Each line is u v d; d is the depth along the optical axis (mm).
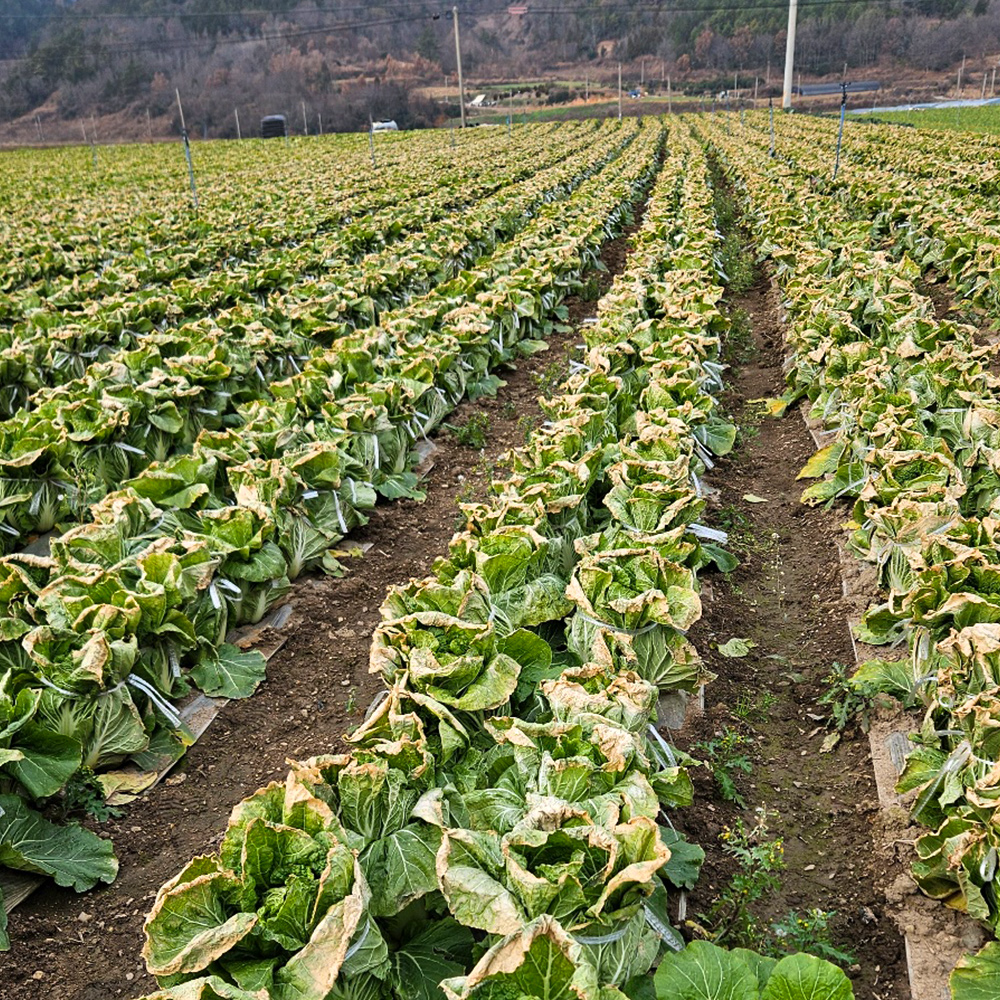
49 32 142750
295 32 137125
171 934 3783
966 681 5332
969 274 15578
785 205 23453
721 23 136875
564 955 3418
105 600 6445
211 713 7062
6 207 34938
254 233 24219
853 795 5996
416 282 18812
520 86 134375
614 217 27859
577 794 4281
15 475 9023
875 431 8617
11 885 5492
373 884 4293
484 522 6895
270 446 9266
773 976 3734
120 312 14594
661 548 6586
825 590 8359
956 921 4855
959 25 113812
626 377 11578
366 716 7172
